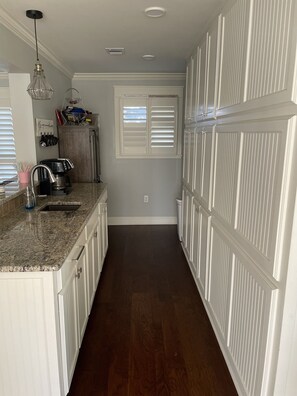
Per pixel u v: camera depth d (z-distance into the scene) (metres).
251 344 1.56
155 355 2.14
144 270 3.48
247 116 1.60
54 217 2.31
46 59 3.41
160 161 5.00
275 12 1.27
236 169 1.76
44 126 3.33
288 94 1.16
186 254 3.77
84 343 2.26
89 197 3.04
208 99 2.48
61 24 2.52
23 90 2.91
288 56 1.16
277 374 1.32
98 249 3.04
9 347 1.54
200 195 2.82
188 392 1.83
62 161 3.14
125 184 5.07
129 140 4.91
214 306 2.34
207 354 2.15
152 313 2.65
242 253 1.68
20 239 1.82
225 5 2.01
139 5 2.15
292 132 1.15
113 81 4.73
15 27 2.47
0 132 3.58
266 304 1.36
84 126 3.93
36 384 1.59
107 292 3.00
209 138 2.45
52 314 1.51
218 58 2.17
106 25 2.54
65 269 1.67
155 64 4.03
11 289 1.48
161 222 5.18
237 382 1.80
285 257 1.23
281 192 1.23
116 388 1.87
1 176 3.64
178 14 2.31
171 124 4.87
